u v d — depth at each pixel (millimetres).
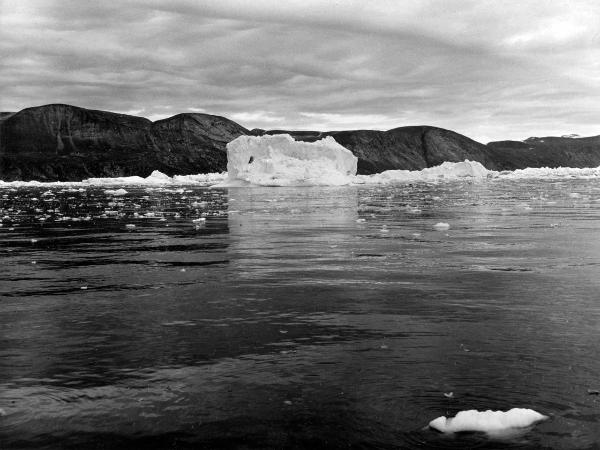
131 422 6953
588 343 9203
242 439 6508
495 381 7832
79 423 6953
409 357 8758
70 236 24562
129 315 11336
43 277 15297
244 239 22344
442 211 34438
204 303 12141
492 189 63469
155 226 28359
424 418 6898
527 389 7570
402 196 51531
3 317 11320
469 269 15289
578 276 14172
